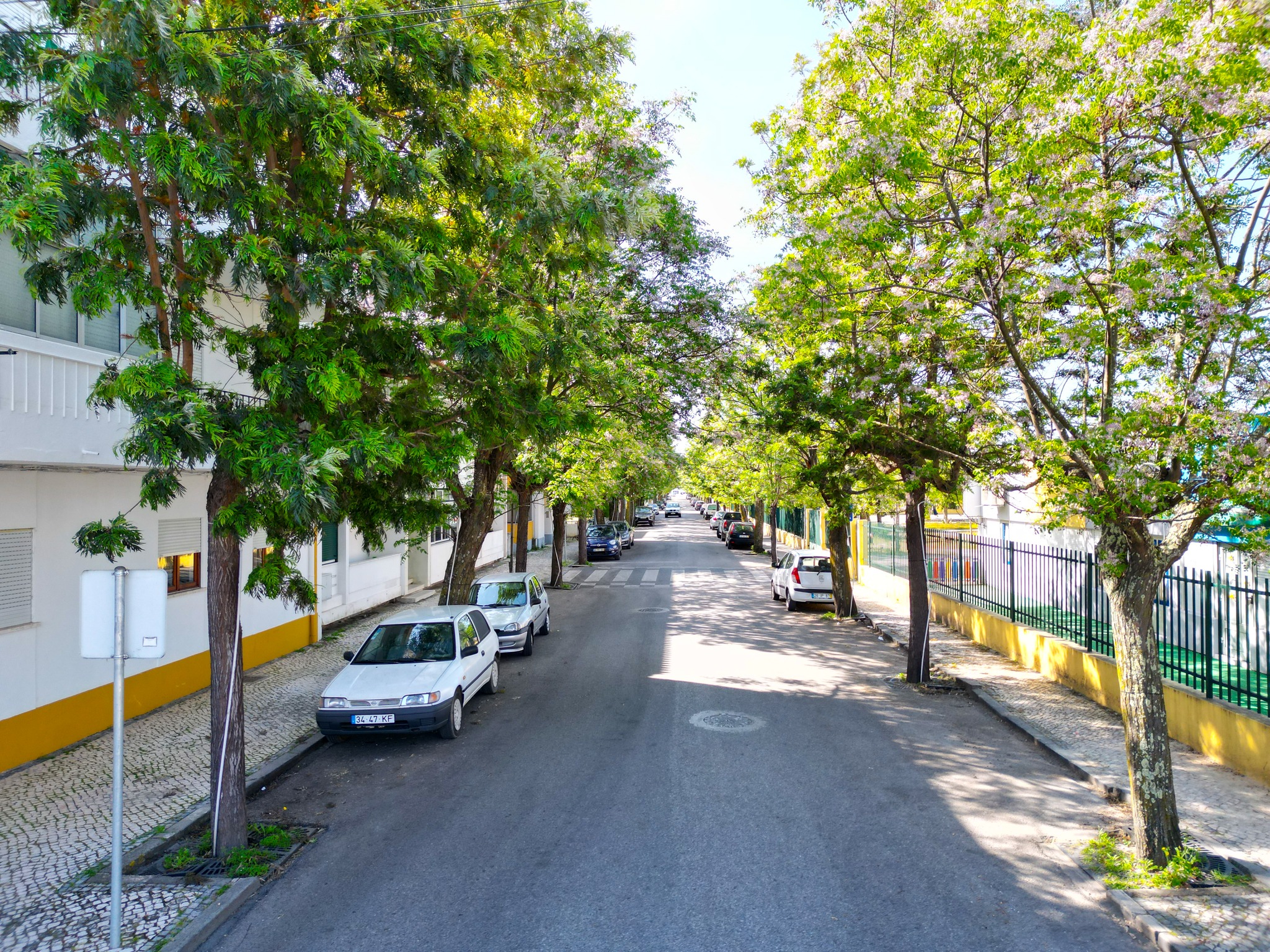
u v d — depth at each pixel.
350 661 9.83
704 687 11.49
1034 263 6.71
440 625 10.33
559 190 7.68
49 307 8.23
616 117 11.71
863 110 7.47
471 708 10.55
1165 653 9.12
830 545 18.06
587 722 9.76
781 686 11.55
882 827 6.48
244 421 5.75
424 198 7.78
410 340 7.02
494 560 32.09
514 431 8.10
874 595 22.67
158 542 10.72
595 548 34.00
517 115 10.06
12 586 8.38
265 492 5.78
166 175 5.63
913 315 8.00
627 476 27.03
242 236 6.00
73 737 9.08
